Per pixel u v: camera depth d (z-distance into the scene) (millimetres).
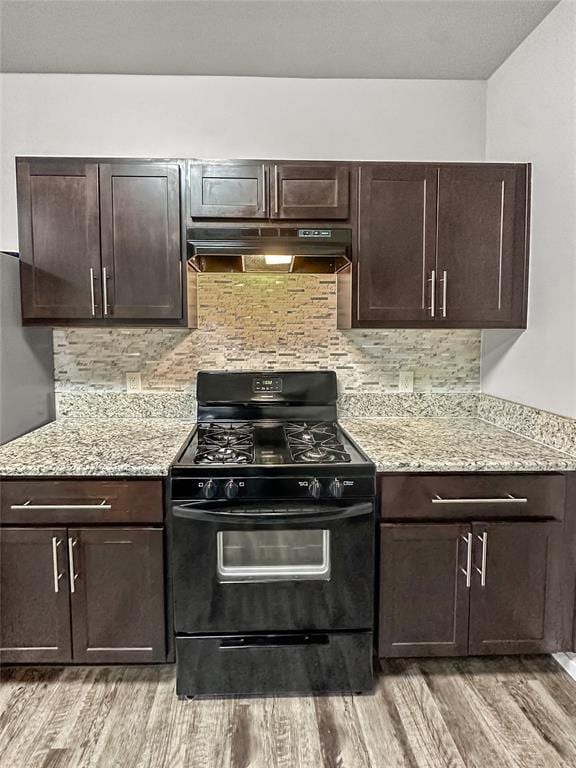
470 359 2512
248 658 1795
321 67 2322
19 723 1695
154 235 2080
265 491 1734
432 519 1822
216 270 2287
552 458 1841
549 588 1859
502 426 2322
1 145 2371
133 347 2459
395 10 1905
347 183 2082
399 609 1841
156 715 1732
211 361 2475
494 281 2158
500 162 2305
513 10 1920
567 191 1891
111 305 2100
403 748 1595
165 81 2391
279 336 2475
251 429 2297
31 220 2062
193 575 1761
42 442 2057
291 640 1802
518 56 2180
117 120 2391
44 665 1911
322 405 2426
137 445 2020
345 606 1797
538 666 1994
